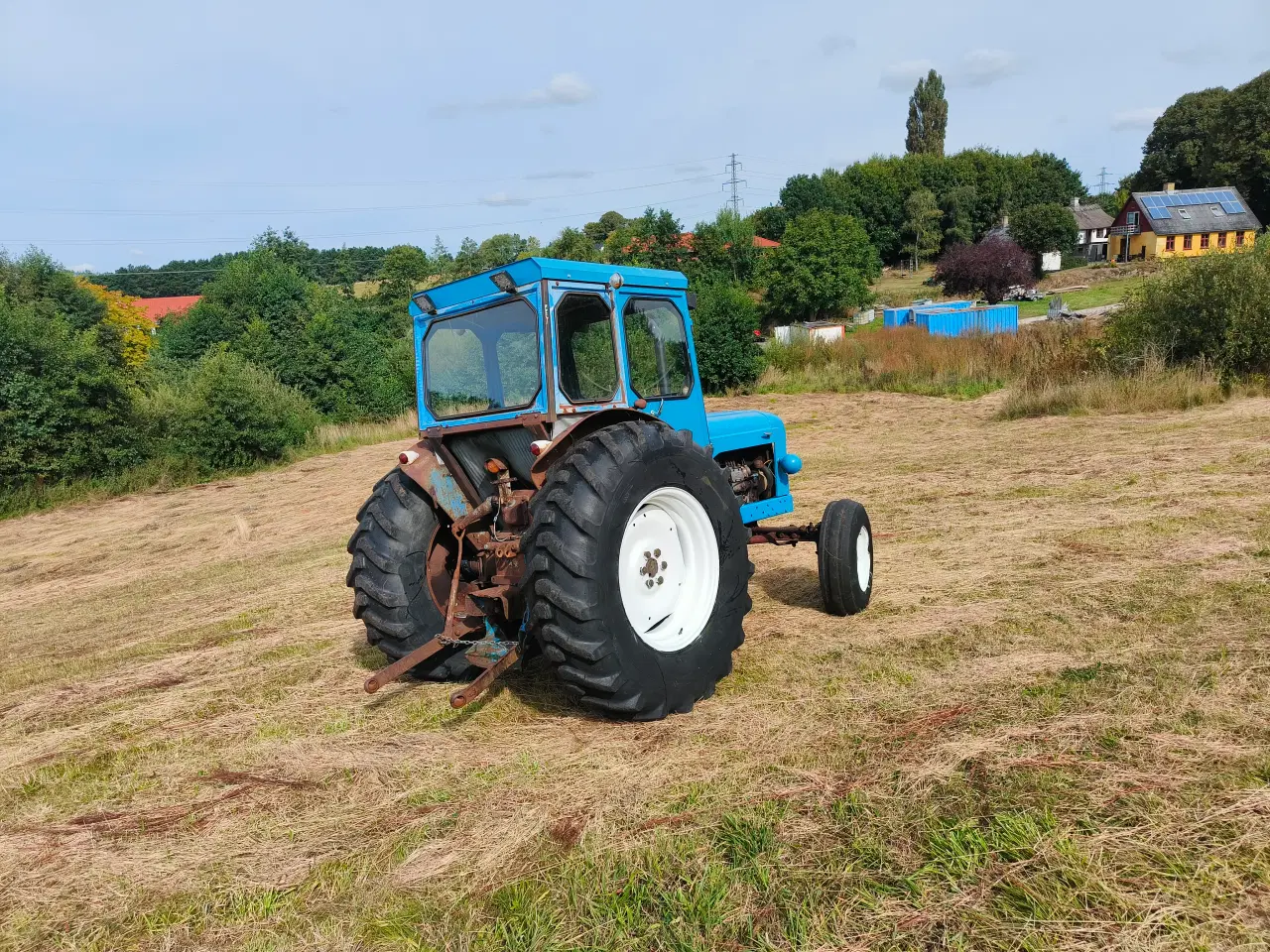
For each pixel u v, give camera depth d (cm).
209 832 286
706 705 350
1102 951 185
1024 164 7925
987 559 538
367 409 2431
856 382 2130
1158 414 1171
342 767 324
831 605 458
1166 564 477
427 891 236
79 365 1666
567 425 352
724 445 475
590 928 211
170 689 467
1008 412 1369
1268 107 5712
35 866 276
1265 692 301
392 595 389
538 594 314
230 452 1814
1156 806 234
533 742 328
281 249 4625
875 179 7738
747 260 5228
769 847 235
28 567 1059
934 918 200
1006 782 254
